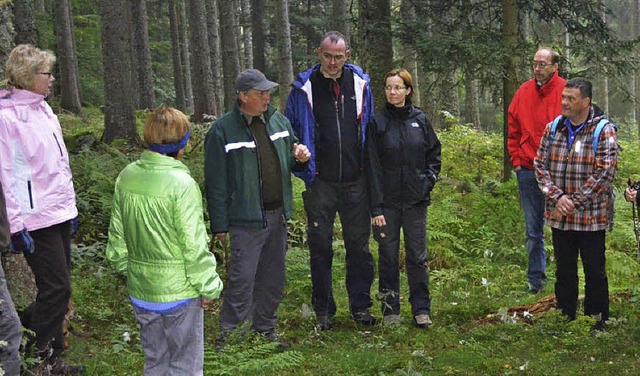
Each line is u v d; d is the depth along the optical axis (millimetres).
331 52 5012
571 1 9906
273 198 4887
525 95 6371
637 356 4781
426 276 5562
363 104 5258
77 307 5602
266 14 26984
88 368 4562
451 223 8281
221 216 4766
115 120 13500
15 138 3984
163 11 38125
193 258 3521
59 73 23062
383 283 5527
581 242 5242
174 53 28547
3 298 3533
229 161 4762
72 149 10992
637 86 20172
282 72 16141
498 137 14273
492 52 8570
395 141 5285
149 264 3574
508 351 4984
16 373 3627
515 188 8375
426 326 5488
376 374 4641
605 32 10133
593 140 5012
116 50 13453
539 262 6473
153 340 3703
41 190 4078
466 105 20234
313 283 5441
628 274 6832
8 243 3549
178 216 3514
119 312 5695
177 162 3643
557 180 5164
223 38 20844
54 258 4176
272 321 5129
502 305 6016
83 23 29219
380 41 10320
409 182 5332
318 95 5184
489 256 7609
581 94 4961
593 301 5332
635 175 10789
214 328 5391
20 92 4059
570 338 5113
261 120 4844
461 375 4602
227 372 4367
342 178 5258
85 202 7156
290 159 5008
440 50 8797
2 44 5301
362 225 5406
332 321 5625
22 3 12320
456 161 11680
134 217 3557
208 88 20141
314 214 5316
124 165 8586
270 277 5051
